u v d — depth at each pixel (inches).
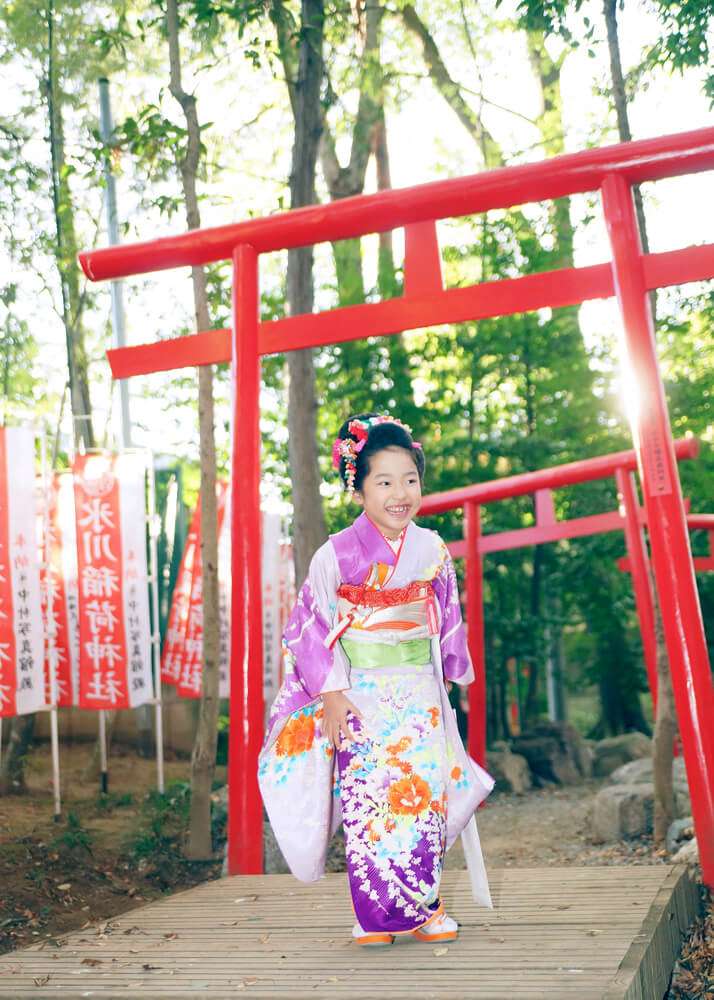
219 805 332.8
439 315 212.7
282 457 535.2
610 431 565.3
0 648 290.2
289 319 220.2
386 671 124.2
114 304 487.2
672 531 182.9
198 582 422.0
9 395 509.7
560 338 543.8
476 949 123.9
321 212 213.3
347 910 147.9
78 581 343.6
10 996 121.2
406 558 124.6
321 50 366.3
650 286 192.9
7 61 436.1
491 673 566.9
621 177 196.9
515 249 537.3
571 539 594.2
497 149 580.7
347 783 124.6
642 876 158.1
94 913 231.0
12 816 303.3
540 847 308.0
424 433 534.3
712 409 528.7
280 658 457.1
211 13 305.0
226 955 129.7
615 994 105.4
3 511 293.9
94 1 429.4
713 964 144.8
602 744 542.6
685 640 179.9
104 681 339.9
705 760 176.4
